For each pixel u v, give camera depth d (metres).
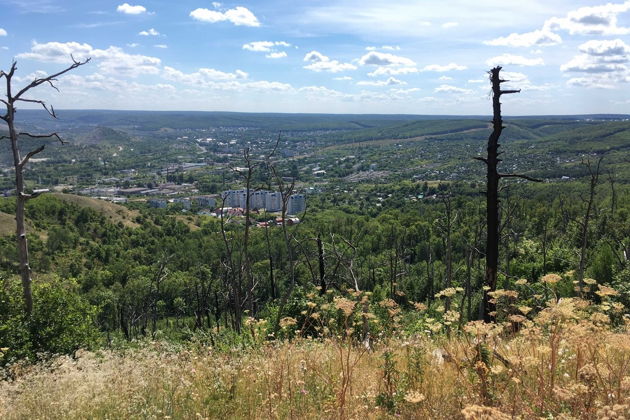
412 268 50.12
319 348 6.32
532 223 56.38
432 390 4.32
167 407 4.72
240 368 5.77
